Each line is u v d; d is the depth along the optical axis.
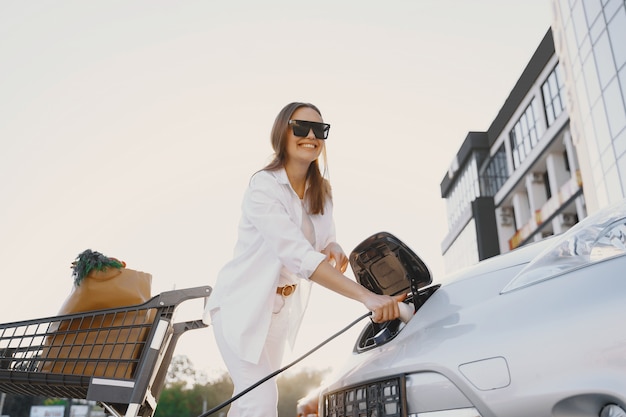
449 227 51.03
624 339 0.99
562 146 33.19
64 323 2.26
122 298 2.29
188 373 86.19
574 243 1.25
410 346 1.47
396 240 1.69
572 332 1.07
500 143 41.03
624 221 1.17
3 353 2.29
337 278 1.66
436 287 1.65
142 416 2.11
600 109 20.50
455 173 47.78
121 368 2.08
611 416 1.00
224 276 1.93
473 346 1.25
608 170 20.12
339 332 1.74
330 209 2.15
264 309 1.83
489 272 1.48
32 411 46.72
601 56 20.19
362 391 1.62
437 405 1.31
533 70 34.97
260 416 1.78
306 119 2.01
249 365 1.83
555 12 24.81
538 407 1.08
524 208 38.34
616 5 18.78
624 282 1.05
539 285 1.23
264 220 1.82
